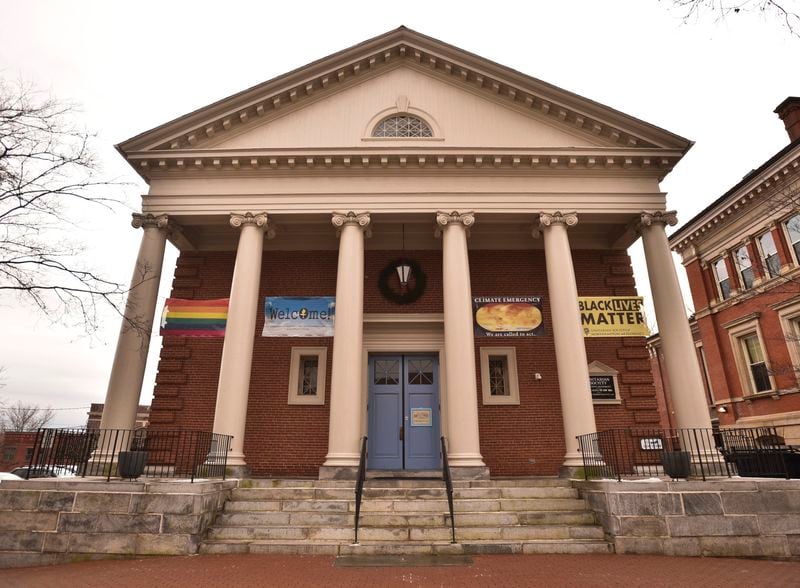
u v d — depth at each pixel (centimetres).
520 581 620
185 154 1304
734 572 670
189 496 805
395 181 1320
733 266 2305
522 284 1489
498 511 900
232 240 1520
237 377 1152
